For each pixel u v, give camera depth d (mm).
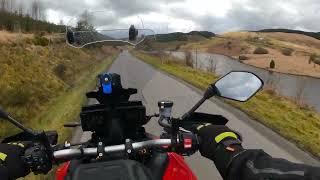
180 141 2441
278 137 11211
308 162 9039
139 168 2117
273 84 27781
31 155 2256
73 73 27406
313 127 14156
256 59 132125
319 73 94875
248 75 2777
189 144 2299
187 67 45969
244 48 186000
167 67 36781
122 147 2504
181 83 23188
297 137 11297
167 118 2879
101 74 2748
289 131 12258
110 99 2721
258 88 2713
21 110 17375
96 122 2725
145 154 2805
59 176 3174
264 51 161125
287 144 10484
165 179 2838
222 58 133375
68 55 32156
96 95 2736
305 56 153500
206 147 2158
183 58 54719
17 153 2213
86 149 2516
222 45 199125
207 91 2707
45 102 20328
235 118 14039
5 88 19625
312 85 49312
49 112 17016
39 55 34062
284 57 143375
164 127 2818
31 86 22547
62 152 2492
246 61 122312
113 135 2725
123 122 2764
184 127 2541
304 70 101625
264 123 13141
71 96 18906
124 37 4309
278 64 114438
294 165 1654
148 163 2850
